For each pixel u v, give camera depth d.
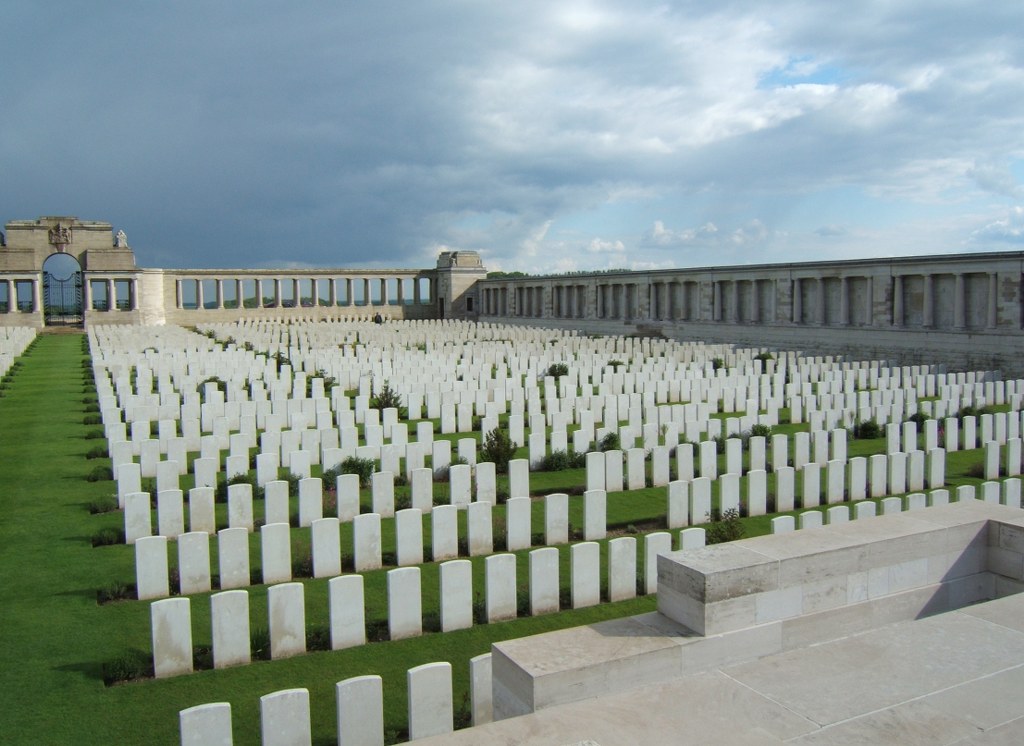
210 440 21.03
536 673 7.12
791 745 5.55
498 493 18.50
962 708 6.03
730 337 62.31
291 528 16.34
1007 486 16.33
